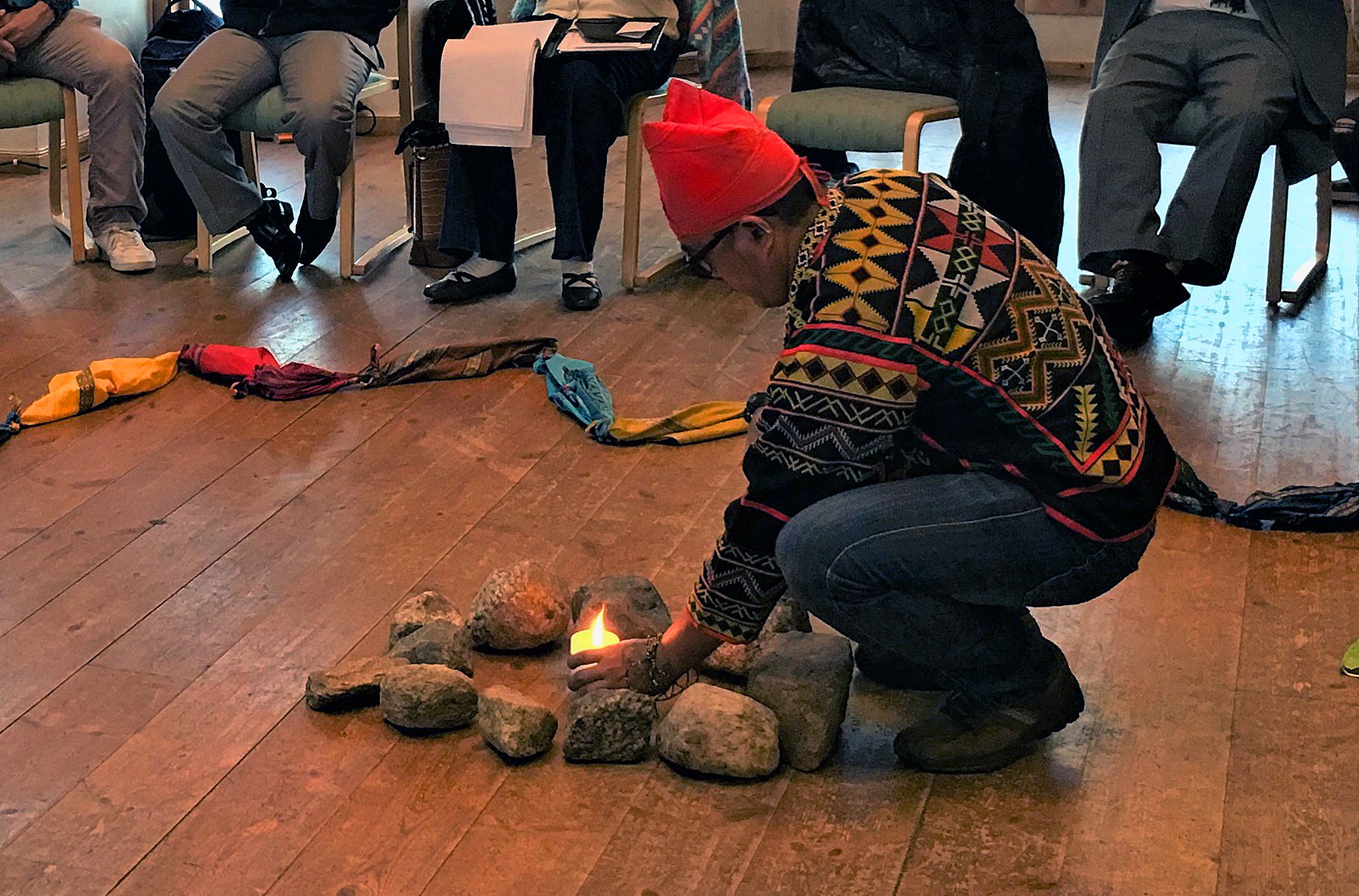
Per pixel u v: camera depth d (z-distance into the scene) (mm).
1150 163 3156
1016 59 3221
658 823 1670
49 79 3678
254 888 1574
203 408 2916
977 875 1570
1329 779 1720
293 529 2408
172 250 3949
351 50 3650
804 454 1483
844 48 3496
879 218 1460
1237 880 1556
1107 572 1580
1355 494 2352
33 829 1675
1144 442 1544
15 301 3521
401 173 4660
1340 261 3691
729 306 3512
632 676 1774
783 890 1554
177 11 4145
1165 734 1818
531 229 4113
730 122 1479
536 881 1577
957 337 1459
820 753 1746
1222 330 3250
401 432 2789
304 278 3717
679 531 2385
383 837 1653
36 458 2686
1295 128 3203
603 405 2824
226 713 1903
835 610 1626
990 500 1552
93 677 1986
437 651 1944
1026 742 1740
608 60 3416
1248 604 2123
